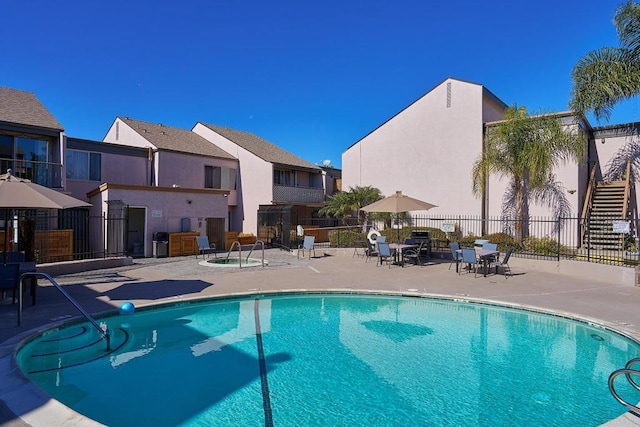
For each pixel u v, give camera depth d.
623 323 7.34
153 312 8.74
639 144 18.88
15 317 7.38
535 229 19.09
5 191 8.00
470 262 12.59
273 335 7.42
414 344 6.92
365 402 4.77
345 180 27.31
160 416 4.39
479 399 4.86
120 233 17.64
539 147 16.81
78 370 5.64
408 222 23.56
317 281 11.84
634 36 12.80
